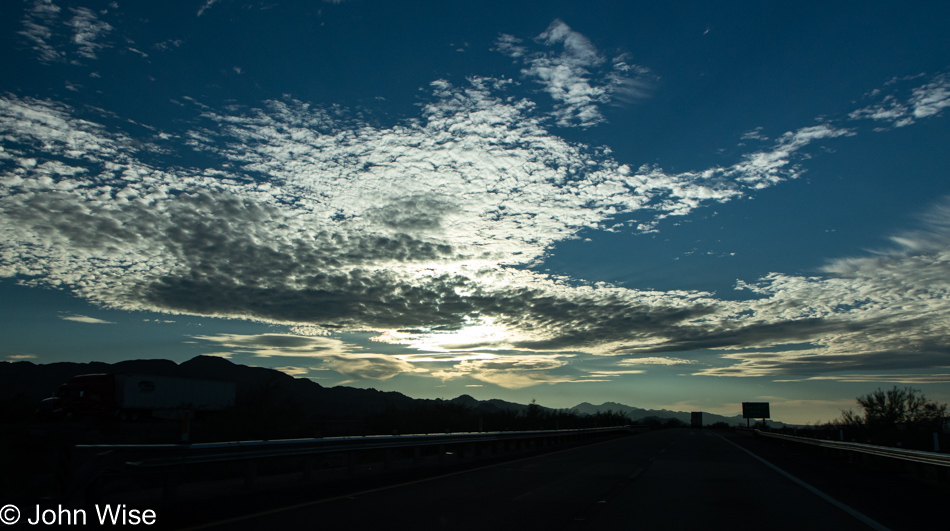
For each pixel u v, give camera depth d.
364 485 13.23
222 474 15.35
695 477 16.53
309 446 13.17
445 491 12.44
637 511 10.31
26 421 38.31
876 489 14.46
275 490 11.94
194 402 47.50
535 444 33.06
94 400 40.28
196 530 7.82
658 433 69.31
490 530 8.35
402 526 8.41
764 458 25.42
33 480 11.70
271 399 28.62
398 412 35.44
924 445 24.89
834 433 33.41
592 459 22.78
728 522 9.41
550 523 9.02
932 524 9.58
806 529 8.95
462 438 21.11
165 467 9.36
